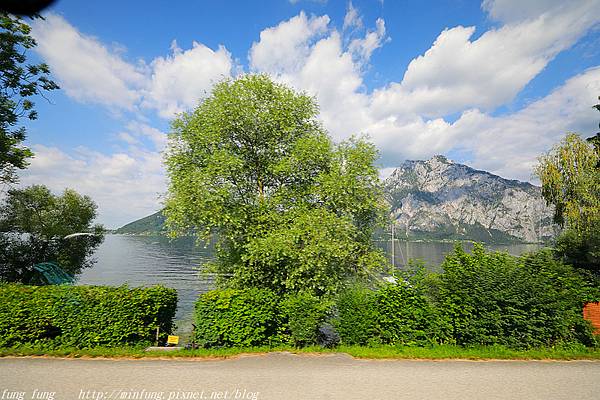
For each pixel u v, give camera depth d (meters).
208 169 15.41
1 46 19.95
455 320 12.52
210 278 18.72
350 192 16.00
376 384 9.23
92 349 11.64
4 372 9.59
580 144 33.47
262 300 12.65
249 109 16.78
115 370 9.96
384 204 17.62
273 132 17.20
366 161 16.86
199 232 16.14
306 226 14.93
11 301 11.77
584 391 8.92
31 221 34.25
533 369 10.50
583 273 16.48
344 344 12.91
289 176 17.08
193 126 17.00
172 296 13.95
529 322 12.29
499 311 12.42
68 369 9.95
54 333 12.12
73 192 38.88
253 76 18.06
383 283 14.41
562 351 11.97
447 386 9.14
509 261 13.50
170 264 80.31
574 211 30.92
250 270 16.12
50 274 32.84
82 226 37.72
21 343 11.67
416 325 12.62
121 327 12.07
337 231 15.34
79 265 38.34
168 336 12.91
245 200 16.72
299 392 8.66
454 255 14.21
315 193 16.50
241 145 17.67
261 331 12.43
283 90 18.23
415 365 10.80
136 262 84.12
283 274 16.02
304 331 12.47
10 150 19.97
